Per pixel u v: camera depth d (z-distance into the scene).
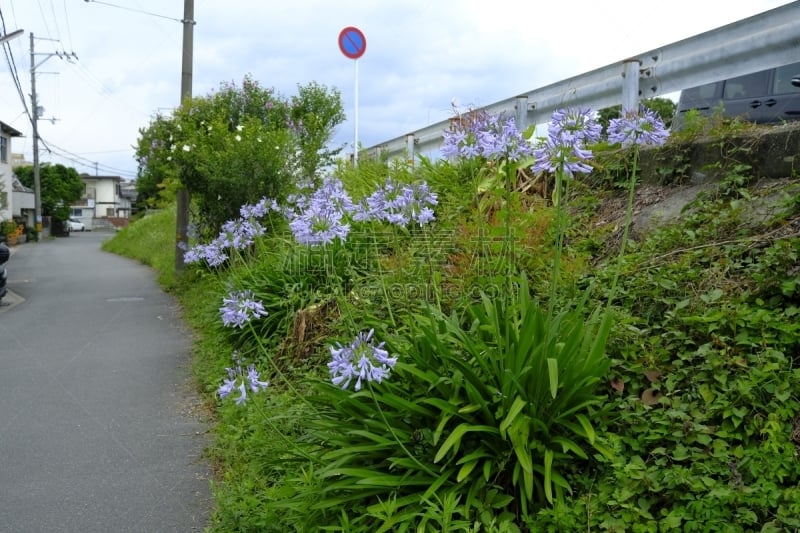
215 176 12.03
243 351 7.80
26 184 60.94
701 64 6.88
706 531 3.02
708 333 4.09
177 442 5.86
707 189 6.07
